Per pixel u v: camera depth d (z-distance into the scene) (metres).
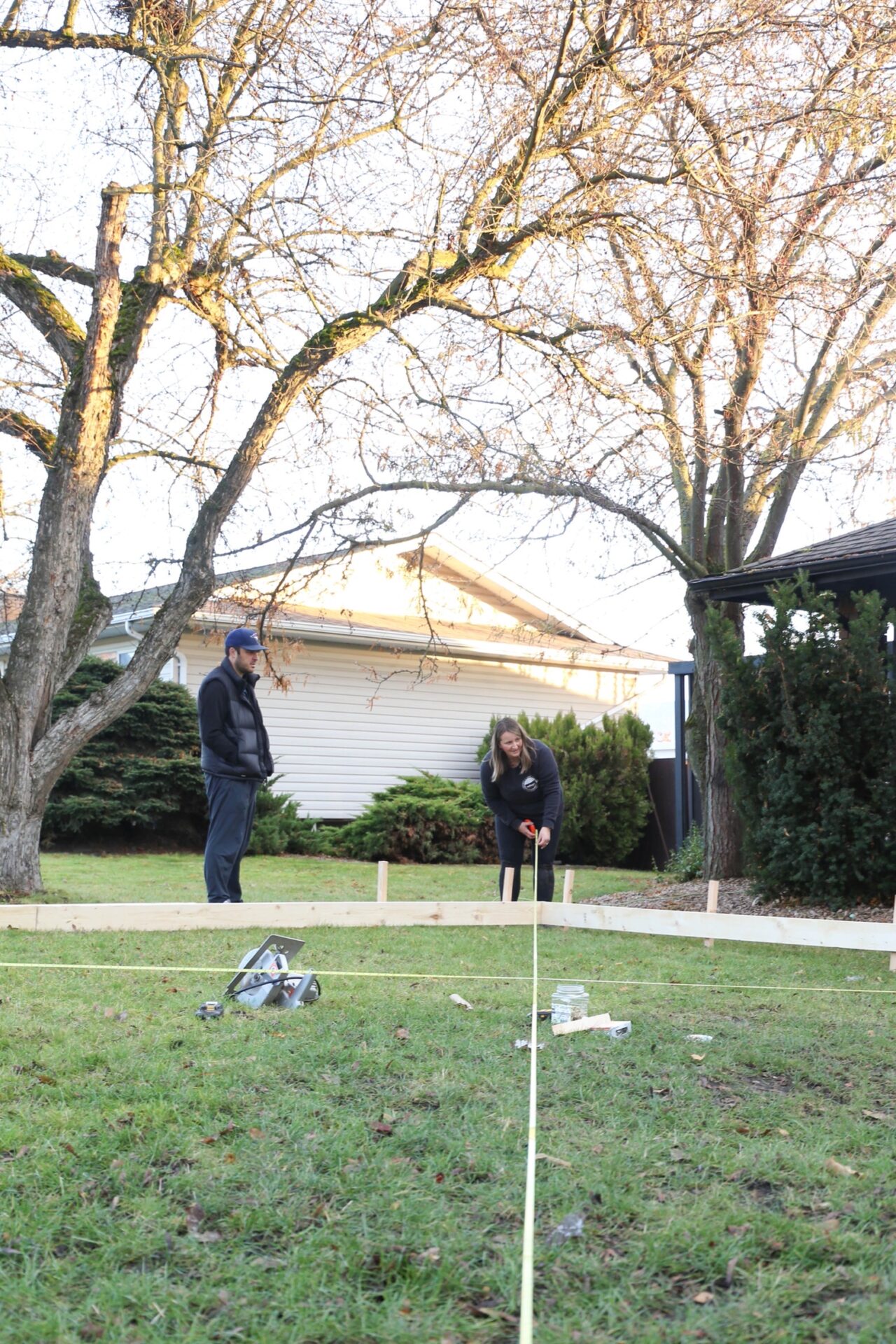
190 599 8.91
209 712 7.30
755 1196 2.66
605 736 16.30
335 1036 4.07
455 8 8.47
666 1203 2.60
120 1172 2.68
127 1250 2.32
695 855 11.50
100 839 14.96
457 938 7.04
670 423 9.28
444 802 15.68
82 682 15.00
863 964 6.47
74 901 8.45
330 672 17.95
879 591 9.97
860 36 8.54
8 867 8.56
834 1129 3.15
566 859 16.50
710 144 8.45
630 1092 3.49
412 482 9.63
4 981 5.05
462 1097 3.38
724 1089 3.56
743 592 10.09
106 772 14.91
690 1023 4.51
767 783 8.83
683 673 13.34
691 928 7.15
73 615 8.88
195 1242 2.36
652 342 8.98
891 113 8.69
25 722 8.55
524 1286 1.96
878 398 10.55
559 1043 4.07
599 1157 2.87
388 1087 3.46
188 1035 4.02
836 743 8.34
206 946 6.29
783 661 8.55
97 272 8.44
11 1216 2.47
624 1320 2.08
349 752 18.14
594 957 6.43
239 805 7.44
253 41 8.84
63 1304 2.11
